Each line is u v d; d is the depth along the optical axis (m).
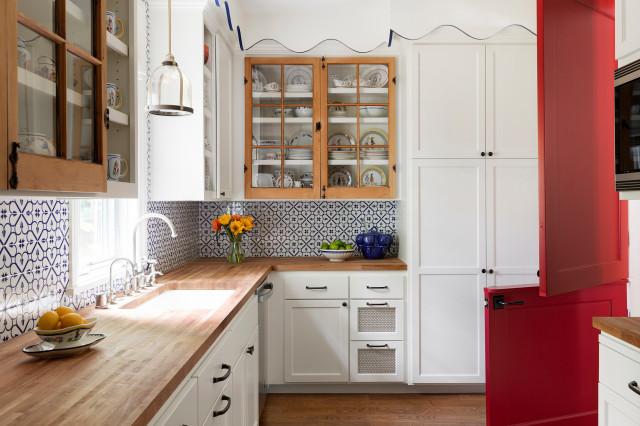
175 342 1.48
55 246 1.79
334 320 3.35
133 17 1.68
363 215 3.88
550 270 2.18
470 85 3.26
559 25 2.21
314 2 3.28
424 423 2.89
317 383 3.40
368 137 3.51
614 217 2.49
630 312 2.58
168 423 1.16
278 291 3.35
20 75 1.01
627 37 1.77
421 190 3.26
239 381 2.14
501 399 2.51
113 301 2.03
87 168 1.29
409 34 3.22
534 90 3.26
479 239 3.26
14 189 0.98
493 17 3.21
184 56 2.73
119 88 1.65
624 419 1.62
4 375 1.21
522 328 2.54
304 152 3.50
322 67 3.47
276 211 3.88
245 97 3.46
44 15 1.11
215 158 3.03
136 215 2.57
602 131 2.38
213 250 3.89
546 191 2.18
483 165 3.26
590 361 2.63
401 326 3.33
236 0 3.22
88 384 1.14
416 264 3.27
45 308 1.72
